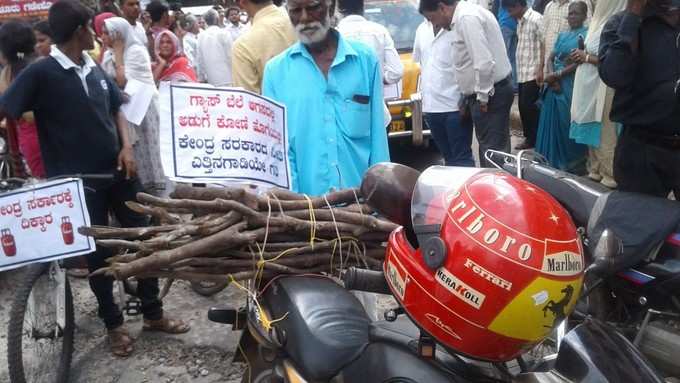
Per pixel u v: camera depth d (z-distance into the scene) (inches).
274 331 91.1
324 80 114.5
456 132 223.6
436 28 219.5
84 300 175.6
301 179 116.3
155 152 190.2
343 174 114.9
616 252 83.5
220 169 98.4
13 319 120.3
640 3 128.0
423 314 65.1
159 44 233.1
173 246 89.4
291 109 114.7
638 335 96.6
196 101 97.2
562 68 234.5
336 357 83.7
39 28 181.5
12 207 117.3
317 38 112.1
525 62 282.0
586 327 68.3
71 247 120.0
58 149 137.1
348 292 95.5
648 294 95.5
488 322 60.4
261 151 103.1
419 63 263.3
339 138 114.7
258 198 93.1
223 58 264.4
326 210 95.8
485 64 200.4
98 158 139.8
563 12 259.1
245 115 100.9
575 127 218.8
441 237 63.2
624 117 137.2
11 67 173.3
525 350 63.9
